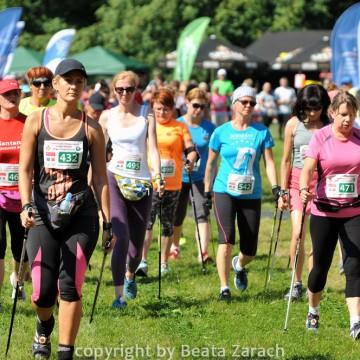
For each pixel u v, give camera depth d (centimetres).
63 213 1197
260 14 9369
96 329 1495
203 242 2161
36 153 1223
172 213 2036
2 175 1545
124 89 1680
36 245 1216
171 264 2173
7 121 1547
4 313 1605
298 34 8506
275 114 6619
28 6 9881
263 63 7231
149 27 9188
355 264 1465
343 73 3189
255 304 1730
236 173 1753
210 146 1811
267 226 2838
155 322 1569
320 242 1480
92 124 1232
